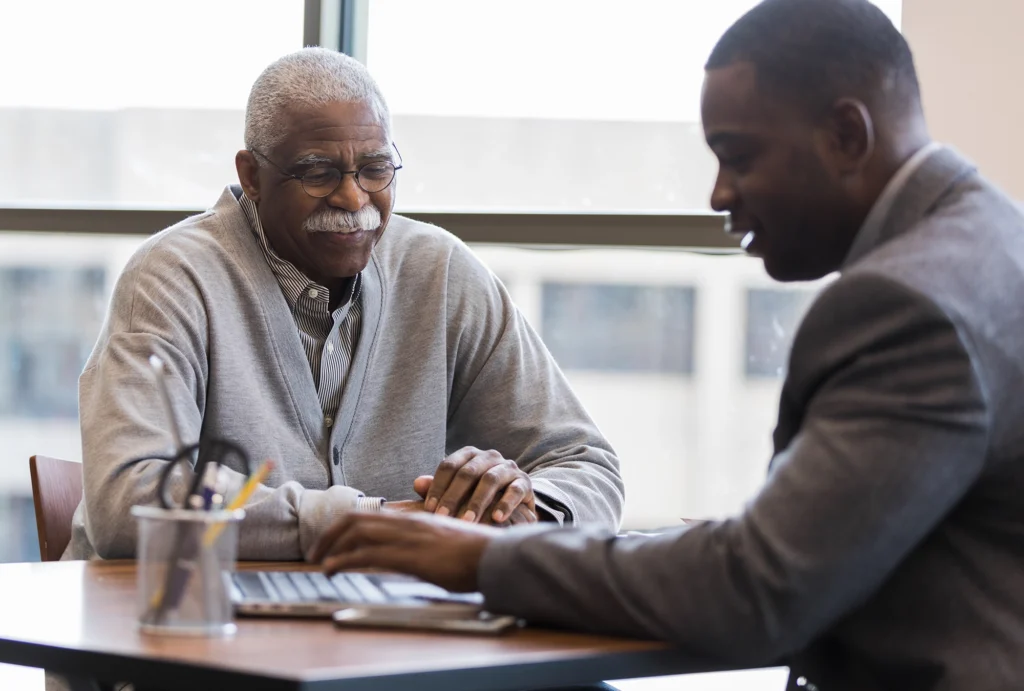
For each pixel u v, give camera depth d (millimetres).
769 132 1523
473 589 1584
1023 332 1449
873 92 1519
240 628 1481
